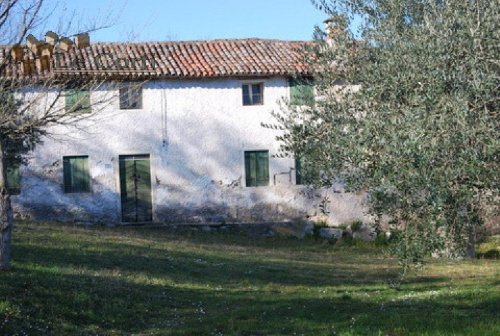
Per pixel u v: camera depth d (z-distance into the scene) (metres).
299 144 9.69
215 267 17.70
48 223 24.20
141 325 11.35
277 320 11.39
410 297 13.23
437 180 7.29
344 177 8.88
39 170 26.55
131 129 27.31
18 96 13.83
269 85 28.02
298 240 27.64
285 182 28.23
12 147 19.83
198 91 27.81
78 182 27.00
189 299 13.68
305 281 16.78
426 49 7.80
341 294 14.29
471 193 7.43
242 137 28.08
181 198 27.73
